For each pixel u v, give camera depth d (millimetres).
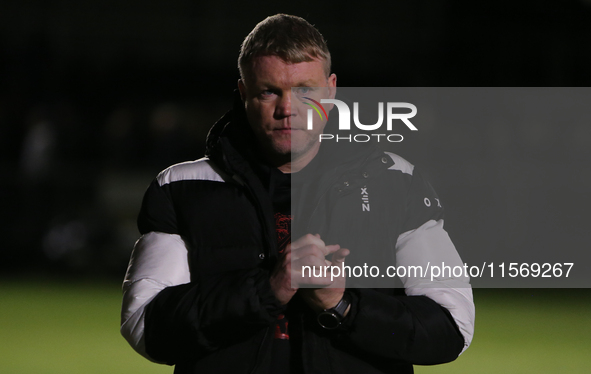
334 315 5184
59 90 49469
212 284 5305
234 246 5648
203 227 5680
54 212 43156
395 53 50125
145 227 5977
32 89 49000
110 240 40969
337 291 5156
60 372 16000
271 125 5512
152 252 5820
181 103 50125
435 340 5395
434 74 49469
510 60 48625
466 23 49250
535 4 48094
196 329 5281
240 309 5184
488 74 48500
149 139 47844
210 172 5824
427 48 49875
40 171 44719
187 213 5730
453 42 49375
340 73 49969
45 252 41125
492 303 29016
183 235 5816
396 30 49938
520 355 18391
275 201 5785
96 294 31094
